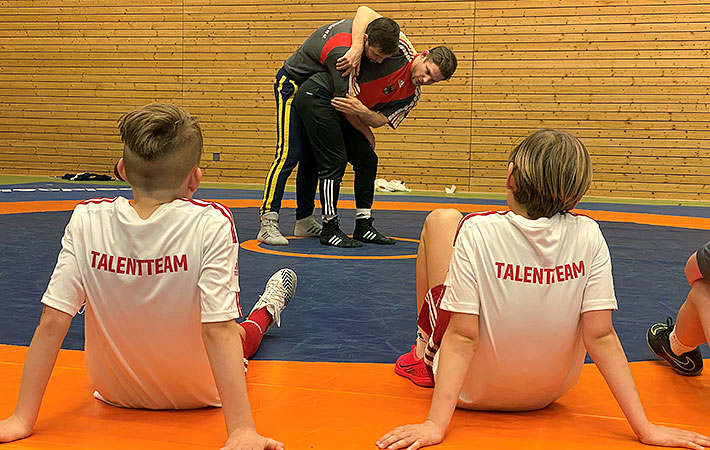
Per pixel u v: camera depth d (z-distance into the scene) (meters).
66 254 1.55
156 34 11.88
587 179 1.55
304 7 11.38
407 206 8.35
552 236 1.55
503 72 10.87
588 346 1.61
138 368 1.62
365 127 5.14
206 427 1.61
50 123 12.46
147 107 1.57
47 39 12.27
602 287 1.58
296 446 1.50
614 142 10.63
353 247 5.05
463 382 1.59
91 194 9.03
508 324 1.58
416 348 2.05
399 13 11.11
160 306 1.53
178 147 1.54
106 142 12.33
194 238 1.52
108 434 1.55
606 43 10.52
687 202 10.06
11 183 10.80
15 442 1.49
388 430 1.62
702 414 1.78
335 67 4.94
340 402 1.82
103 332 1.58
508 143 10.95
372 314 2.94
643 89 10.48
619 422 1.70
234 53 11.66
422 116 11.16
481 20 10.86
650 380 2.07
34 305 2.97
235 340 1.52
